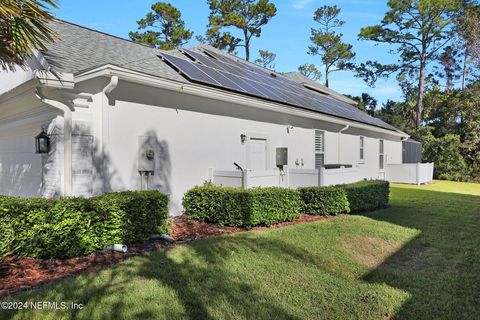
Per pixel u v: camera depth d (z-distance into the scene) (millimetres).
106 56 7012
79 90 5645
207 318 3051
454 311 3465
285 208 6969
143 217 5113
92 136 5840
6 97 6219
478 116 22234
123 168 6215
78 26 8430
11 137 7762
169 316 3010
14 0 4383
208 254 4656
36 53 5578
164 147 6953
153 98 6746
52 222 4219
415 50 27156
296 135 11000
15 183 7406
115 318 2896
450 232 6691
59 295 3219
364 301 3609
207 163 7922
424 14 24906
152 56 8453
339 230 6391
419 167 17797
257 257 4691
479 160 21047
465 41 23875
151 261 4270
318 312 3328
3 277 3703
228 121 8516
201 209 6789
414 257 5211
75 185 5598
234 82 8930
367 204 8781
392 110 33688
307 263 4652
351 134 14680
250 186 7613
